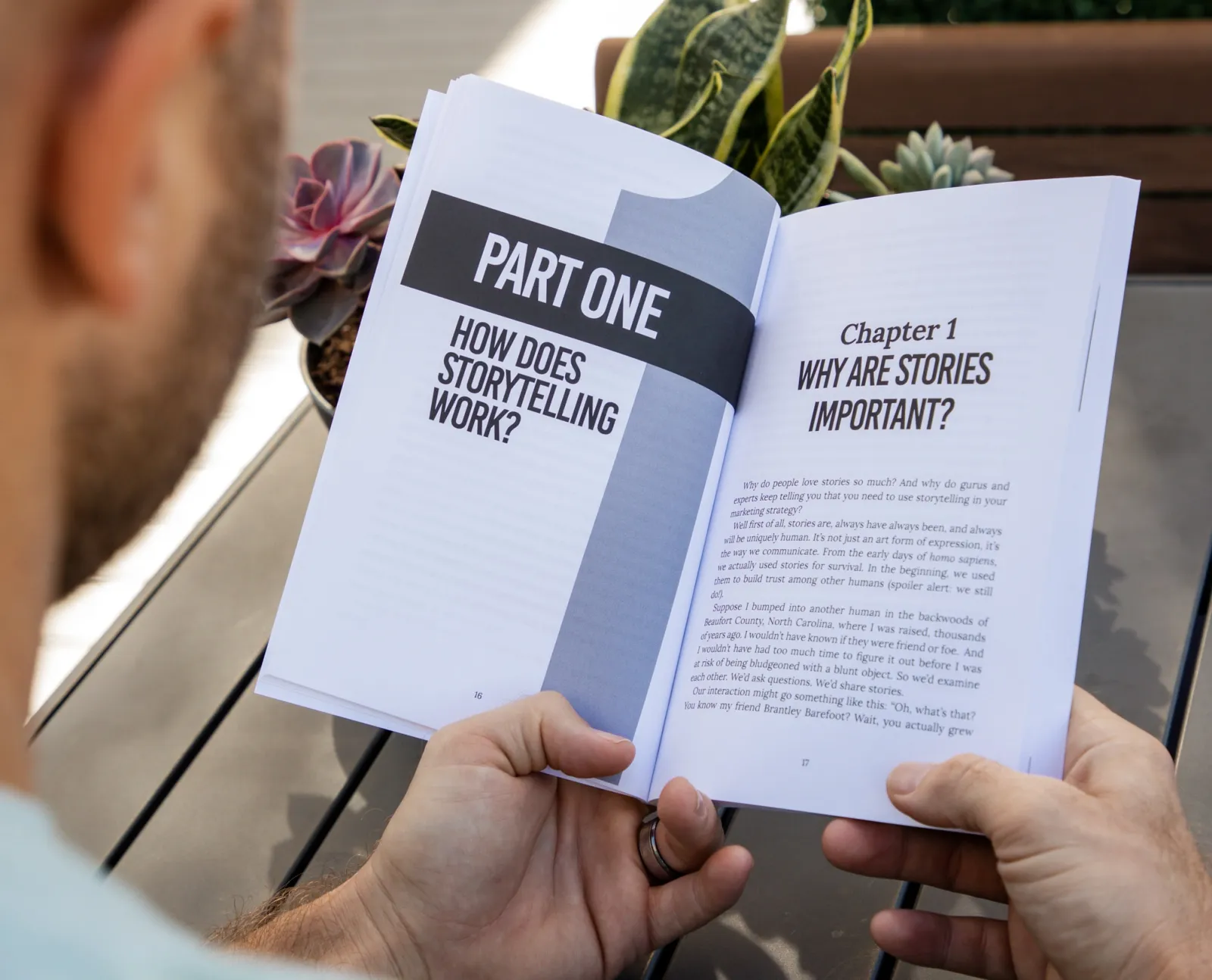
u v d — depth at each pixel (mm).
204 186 213
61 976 158
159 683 785
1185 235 1206
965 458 551
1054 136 1165
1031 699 513
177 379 229
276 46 236
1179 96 1107
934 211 595
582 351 605
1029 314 560
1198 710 665
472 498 598
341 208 770
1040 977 557
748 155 789
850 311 601
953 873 593
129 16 170
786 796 536
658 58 763
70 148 168
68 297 190
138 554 1012
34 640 206
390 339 611
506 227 611
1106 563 755
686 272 613
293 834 684
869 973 583
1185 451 812
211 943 584
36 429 195
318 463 945
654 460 603
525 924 612
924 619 536
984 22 1280
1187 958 464
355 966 576
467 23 2289
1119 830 492
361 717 591
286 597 596
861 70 1152
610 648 588
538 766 594
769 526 586
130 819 700
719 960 602
